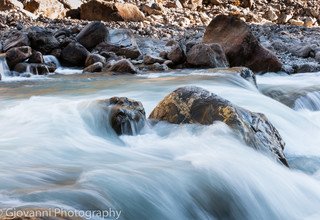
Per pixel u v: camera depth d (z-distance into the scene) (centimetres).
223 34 1469
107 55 1452
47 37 1420
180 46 1420
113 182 461
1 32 1636
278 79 1323
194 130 650
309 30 2183
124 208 439
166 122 677
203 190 503
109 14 2236
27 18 2031
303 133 832
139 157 564
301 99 1059
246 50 1409
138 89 976
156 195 468
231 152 596
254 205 531
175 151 594
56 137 601
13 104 812
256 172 567
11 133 614
